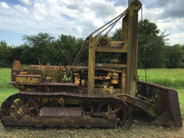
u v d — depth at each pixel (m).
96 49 3.67
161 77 11.77
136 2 3.57
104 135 3.19
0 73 15.09
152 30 43.34
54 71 3.80
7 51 49.78
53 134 3.18
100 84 3.86
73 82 3.83
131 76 3.70
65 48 37.72
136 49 3.68
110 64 3.72
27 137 3.05
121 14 3.66
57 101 3.63
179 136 3.25
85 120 3.38
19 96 3.42
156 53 41.19
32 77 3.37
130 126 3.64
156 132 3.42
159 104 3.83
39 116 3.37
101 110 3.72
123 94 3.56
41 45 46.25
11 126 3.48
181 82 10.59
